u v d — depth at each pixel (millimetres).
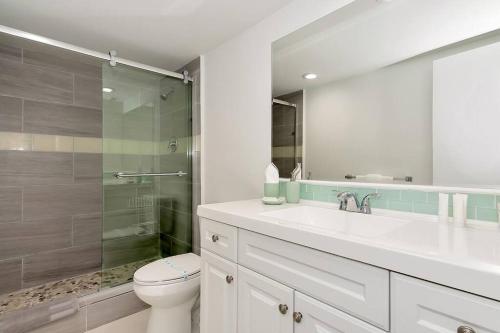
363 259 697
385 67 1195
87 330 1692
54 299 1810
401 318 638
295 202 1450
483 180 938
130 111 2098
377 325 680
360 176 1273
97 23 1705
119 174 2090
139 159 2166
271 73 1617
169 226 2346
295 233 856
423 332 604
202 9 1563
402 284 636
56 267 2105
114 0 1474
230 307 1122
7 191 1918
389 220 1071
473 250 648
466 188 975
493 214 915
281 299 912
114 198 2098
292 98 1527
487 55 935
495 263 551
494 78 919
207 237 1265
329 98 1385
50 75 2090
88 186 2266
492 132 920
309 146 1464
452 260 574
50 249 2084
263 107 1668
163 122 2246
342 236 758
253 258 1018
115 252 2123
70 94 2182
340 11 1311
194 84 2287
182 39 1926
